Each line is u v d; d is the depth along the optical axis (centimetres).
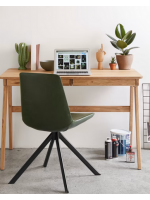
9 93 301
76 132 316
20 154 297
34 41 301
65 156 290
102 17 298
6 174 247
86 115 246
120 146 290
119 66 287
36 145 318
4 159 257
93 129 315
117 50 302
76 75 256
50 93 211
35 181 233
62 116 215
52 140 255
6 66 305
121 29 281
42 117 218
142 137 316
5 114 255
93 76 249
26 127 314
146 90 309
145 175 245
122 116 313
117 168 259
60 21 298
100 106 291
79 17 298
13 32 299
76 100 312
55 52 264
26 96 218
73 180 234
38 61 297
